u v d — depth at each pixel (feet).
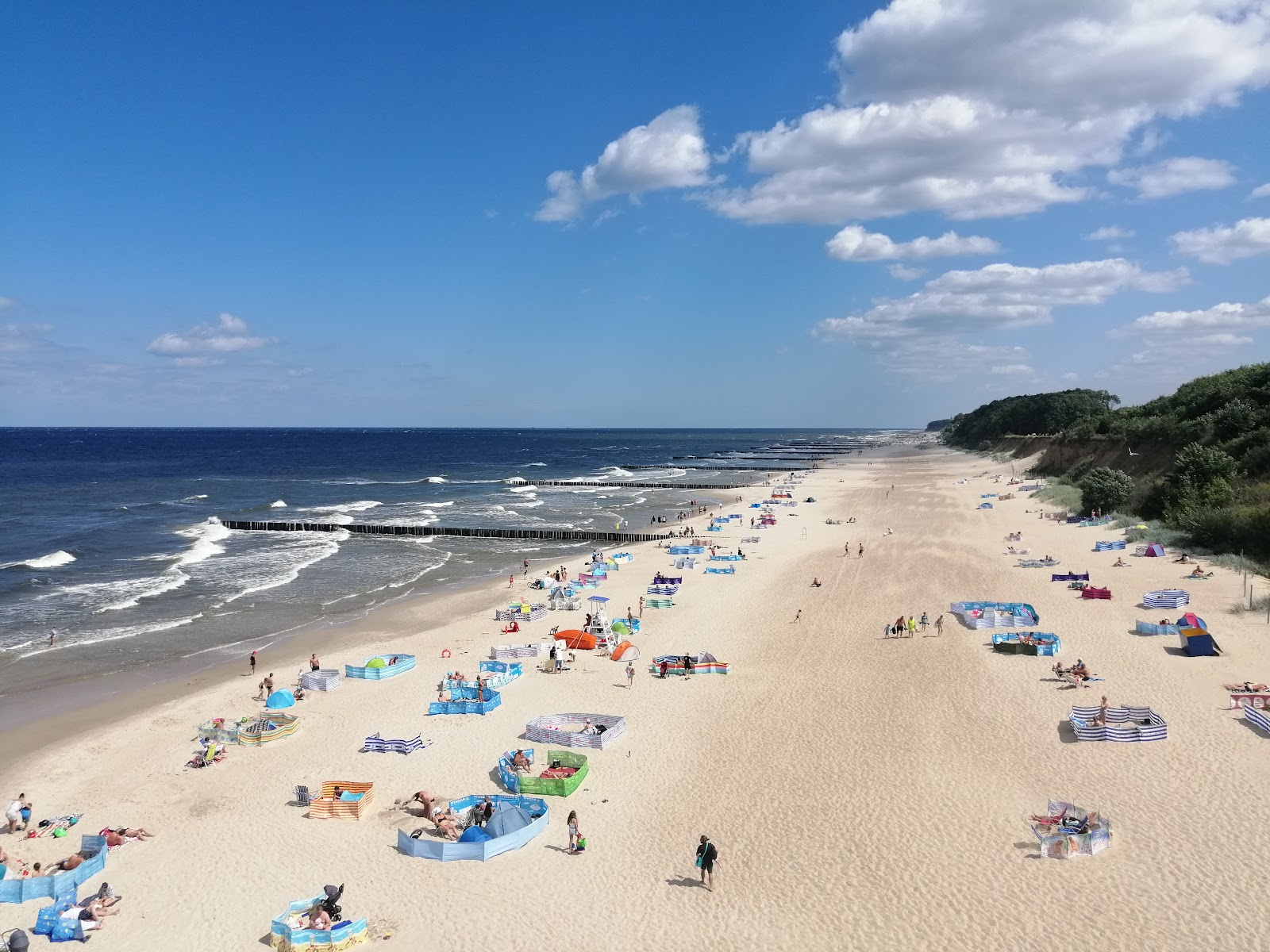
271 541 255.09
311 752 92.68
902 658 116.67
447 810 76.07
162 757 92.68
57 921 60.44
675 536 249.55
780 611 148.25
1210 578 148.36
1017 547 193.36
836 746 88.99
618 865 68.13
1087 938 56.54
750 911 61.31
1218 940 55.52
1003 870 64.75
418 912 62.23
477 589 182.09
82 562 211.41
